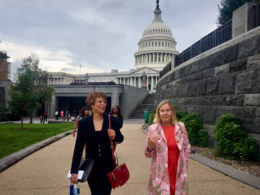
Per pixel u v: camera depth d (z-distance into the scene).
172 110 3.31
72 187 2.87
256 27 7.35
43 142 10.84
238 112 7.84
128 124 26.78
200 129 10.30
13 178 5.54
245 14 8.00
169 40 109.44
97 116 2.99
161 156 3.06
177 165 3.04
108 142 2.89
